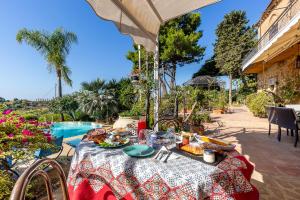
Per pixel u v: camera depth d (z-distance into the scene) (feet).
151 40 9.19
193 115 18.28
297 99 25.21
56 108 27.58
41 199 6.34
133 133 6.70
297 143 13.74
